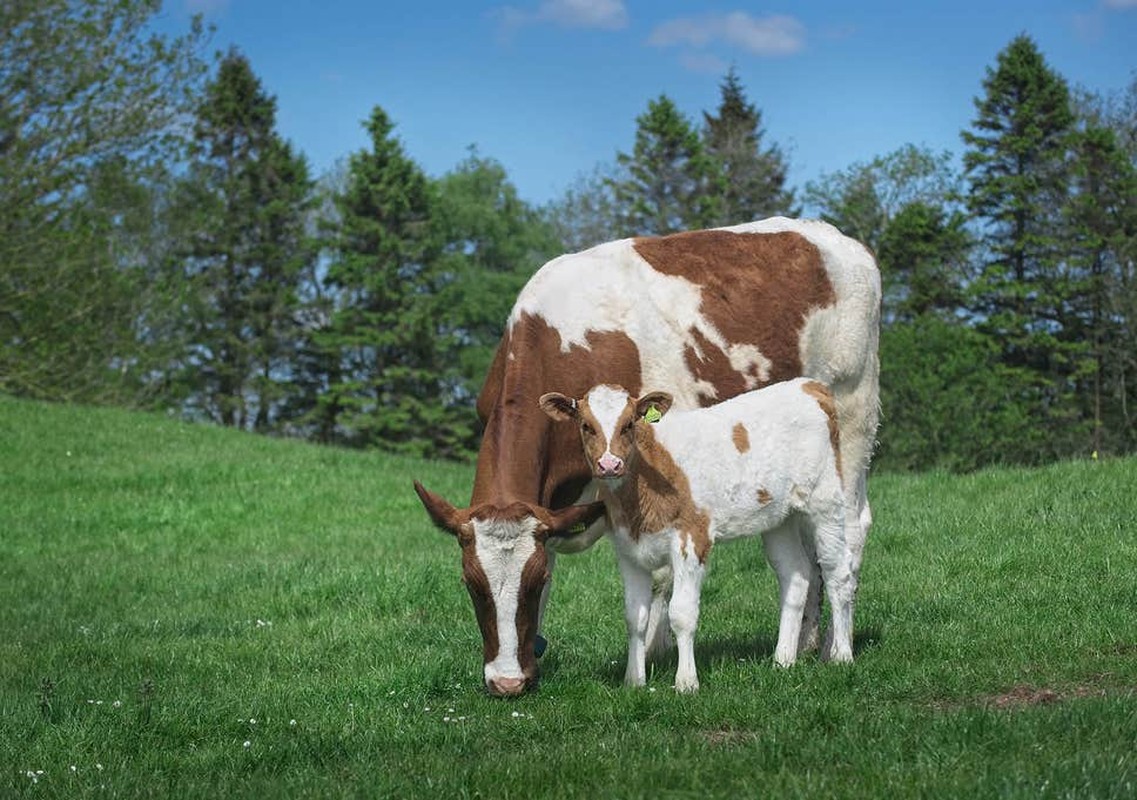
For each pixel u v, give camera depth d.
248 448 22.70
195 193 38.53
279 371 53.44
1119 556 10.27
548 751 6.12
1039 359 44.25
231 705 7.63
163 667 9.16
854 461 9.55
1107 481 13.47
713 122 64.88
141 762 6.61
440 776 5.70
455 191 54.66
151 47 28.72
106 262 30.47
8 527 17.00
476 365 49.94
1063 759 5.15
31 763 6.54
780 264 9.10
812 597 8.79
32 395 30.78
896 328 36.69
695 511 7.41
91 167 29.23
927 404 33.78
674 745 5.94
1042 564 10.45
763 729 6.29
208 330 51.22
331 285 53.78
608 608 10.48
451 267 51.47
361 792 5.53
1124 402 40.56
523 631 7.27
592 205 56.28
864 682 7.20
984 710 5.94
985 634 8.36
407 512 18.02
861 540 9.35
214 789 5.91
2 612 11.88
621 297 8.55
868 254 9.64
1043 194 45.12
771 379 8.99
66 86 27.66
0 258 27.66
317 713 7.50
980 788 4.80
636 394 8.48
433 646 9.32
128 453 21.73
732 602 10.54
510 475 7.84
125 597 12.58
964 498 14.24
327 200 59.12
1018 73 46.28
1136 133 42.50
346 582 11.85
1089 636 7.91
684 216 55.03
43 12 27.16
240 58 55.56
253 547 15.84
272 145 53.97
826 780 5.16
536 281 8.65
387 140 51.03
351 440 52.44
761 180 56.69
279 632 10.32
